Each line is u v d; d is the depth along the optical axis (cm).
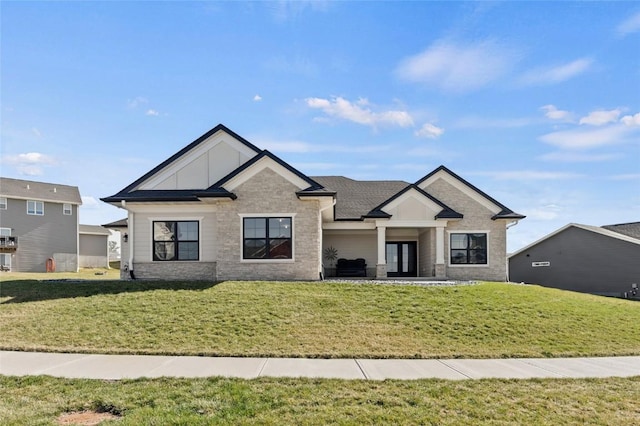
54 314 1216
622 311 1491
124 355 927
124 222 2303
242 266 1795
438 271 2205
